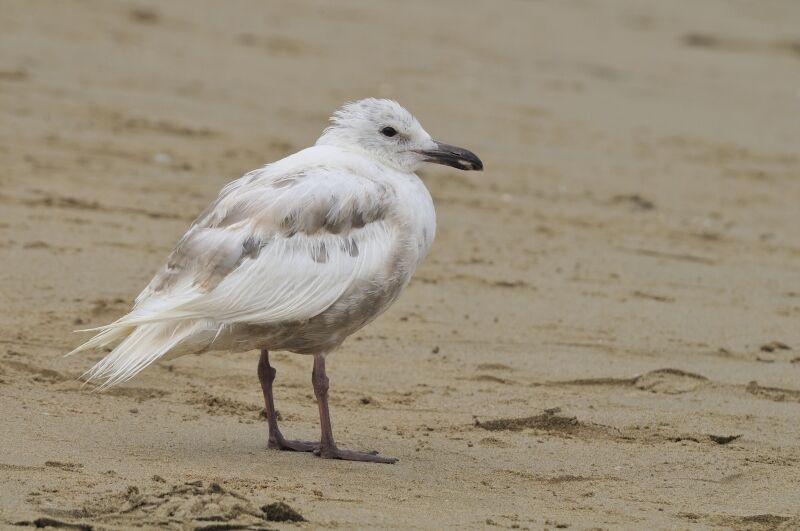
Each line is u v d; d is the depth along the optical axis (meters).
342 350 12.85
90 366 11.54
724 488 9.77
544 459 10.27
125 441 9.83
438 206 19.27
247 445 10.09
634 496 9.48
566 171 22.00
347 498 8.86
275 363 12.33
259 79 25.95
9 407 10.32
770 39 37.31
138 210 17.06
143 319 9.16
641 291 15.80
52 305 13.21
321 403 10.02
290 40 29.69
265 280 9.41
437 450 10.34
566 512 8.99
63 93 22.77
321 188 9.77
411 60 29.45
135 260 15.03
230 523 7.91
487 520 8.59
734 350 13.79
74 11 29.03
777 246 18.64
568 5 39.25
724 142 25.38
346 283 9.64
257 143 21.39
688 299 15.67
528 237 17.98
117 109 22.30
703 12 40.25
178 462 9.38
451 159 10.75
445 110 25.33
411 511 8.69
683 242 18.45
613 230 18.77
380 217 9.96
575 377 12.52
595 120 26.11
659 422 11.37
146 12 29.97
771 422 11.51
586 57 32.62
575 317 14.59
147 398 11.07
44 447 9.39
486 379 12.35
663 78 31.39
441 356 12.92
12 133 20.02
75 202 17.00
